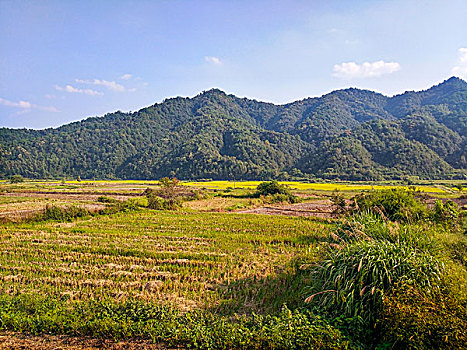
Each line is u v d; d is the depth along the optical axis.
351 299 5.95
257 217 23.98
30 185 72.56
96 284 9.30
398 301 5.25
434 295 5.33
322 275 7.24
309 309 6.90
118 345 5.72
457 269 6.64
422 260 6.25
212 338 5.71
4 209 29.00
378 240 7.48
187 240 15.46
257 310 7.59
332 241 10.23
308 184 70.69
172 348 5.64
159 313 6.65
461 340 4.47
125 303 7.21
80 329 6.12
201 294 8.62
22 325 6.27
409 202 16.59
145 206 30.42
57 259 11.95
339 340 5.26
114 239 15.46
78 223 20.53
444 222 14.82
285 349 5.30
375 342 5.50
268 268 10.85
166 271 10.62
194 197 44.38
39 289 8.95
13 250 13.16
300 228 18.56
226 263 11.50
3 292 8.63
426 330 4.71
